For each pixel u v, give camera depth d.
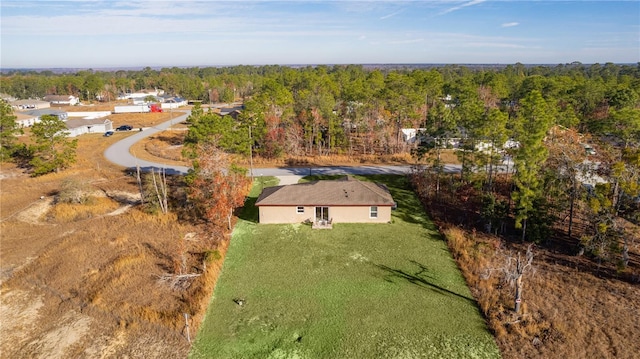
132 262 25.00
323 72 110.88
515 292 20.42
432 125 39.19
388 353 17.48
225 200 27.80
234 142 41.69
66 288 22.70
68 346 18.28
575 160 27.44
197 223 31.05
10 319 20.22
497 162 30.89
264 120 52.66
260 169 46.22
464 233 28.69
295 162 48.94
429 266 24.52
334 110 63.59
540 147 25.16
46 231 30.39
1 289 22.84
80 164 48.53
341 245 27.22
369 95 60.50
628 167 25.09
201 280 22.66
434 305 20.70
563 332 18.41
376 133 52.06
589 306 20.39
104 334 18.97
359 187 31.69
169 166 47.94
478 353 17.42
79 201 35.03
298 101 64.12
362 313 20.12
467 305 20.70
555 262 24.75
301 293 21.86
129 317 19.91
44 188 40.34
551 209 29.52
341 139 53.66
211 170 29.59
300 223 30.75
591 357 17.03
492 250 26.08
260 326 19.27
